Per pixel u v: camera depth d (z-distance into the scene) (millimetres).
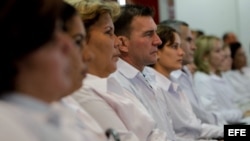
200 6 8969
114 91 2359
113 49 2242
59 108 1157
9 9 1014
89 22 2146
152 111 2867
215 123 4262
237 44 7383
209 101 4965
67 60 1199
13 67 1042
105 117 2053
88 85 2109
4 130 956
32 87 1064
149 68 3295
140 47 2863
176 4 8742
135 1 7191
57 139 1033
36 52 1041
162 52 3498
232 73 7031
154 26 2908
